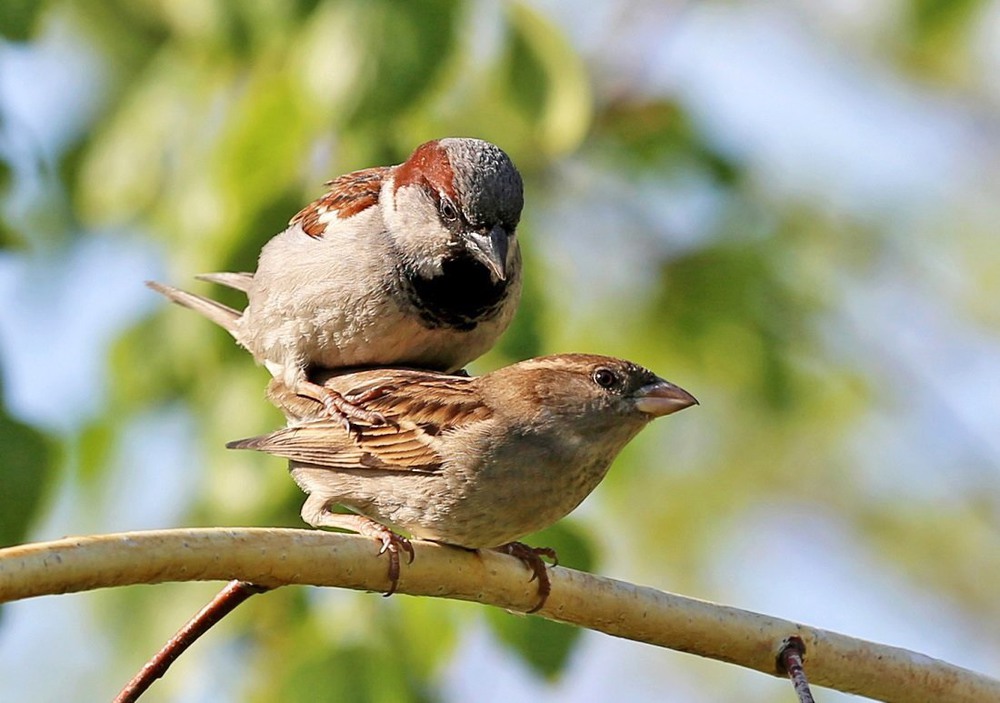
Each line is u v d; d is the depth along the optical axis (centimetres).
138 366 1166
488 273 1049
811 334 1425
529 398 952
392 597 1054
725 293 1365
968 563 1919
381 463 953
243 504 1067
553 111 1123
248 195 1101
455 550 867
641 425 968
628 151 1384
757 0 1812
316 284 1054
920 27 1294
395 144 1148
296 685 1023
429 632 1050
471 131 1192
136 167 1228
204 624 800
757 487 1780
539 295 1147
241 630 1068
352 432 963
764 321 1374
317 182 1130
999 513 1908
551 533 1056
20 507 938
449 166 1045
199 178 1135
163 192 1231
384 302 1045
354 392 996
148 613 1091
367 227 1054
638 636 883
